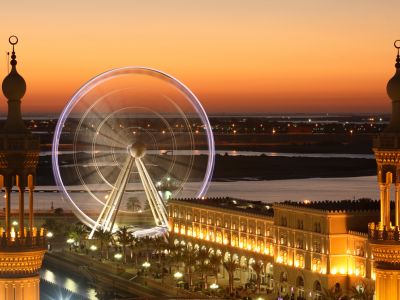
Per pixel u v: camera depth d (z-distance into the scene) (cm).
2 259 5994
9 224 6044
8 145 5988
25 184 6047
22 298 6028
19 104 6072
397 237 6219
